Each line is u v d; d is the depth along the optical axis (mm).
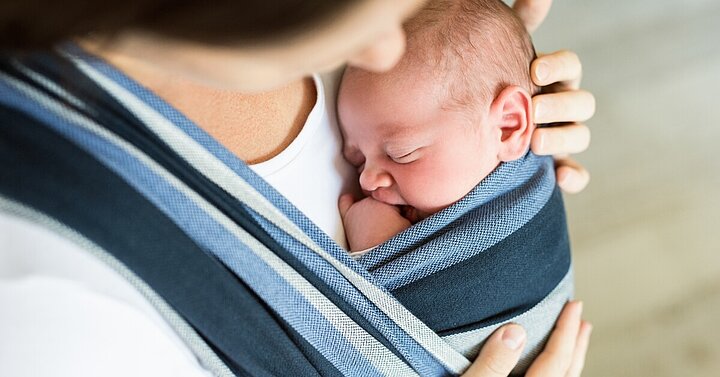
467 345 896
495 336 900
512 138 944
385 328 793
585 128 1031
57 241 523
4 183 503
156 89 664
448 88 923
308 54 469
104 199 542
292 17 444
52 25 441
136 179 577
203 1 430
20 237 514
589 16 2113
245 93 746
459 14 941
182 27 441
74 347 530
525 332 912
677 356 1673
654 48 2053
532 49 1014
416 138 925
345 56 509
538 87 1014
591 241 1793
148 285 574
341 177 939
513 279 904
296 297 715
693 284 1740
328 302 738
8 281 506
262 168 769
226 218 646
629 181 1863
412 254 851
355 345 765
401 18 540
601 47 2059
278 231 700
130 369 565
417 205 951
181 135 619
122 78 586
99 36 463
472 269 872
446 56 925
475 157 936
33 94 522
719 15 2100
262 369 681
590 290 1739
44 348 519
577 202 1846
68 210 522
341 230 918
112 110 577
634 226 1808
